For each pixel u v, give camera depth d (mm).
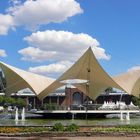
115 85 46594
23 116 43781
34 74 48875
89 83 49906
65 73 43250
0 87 83375
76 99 84750
